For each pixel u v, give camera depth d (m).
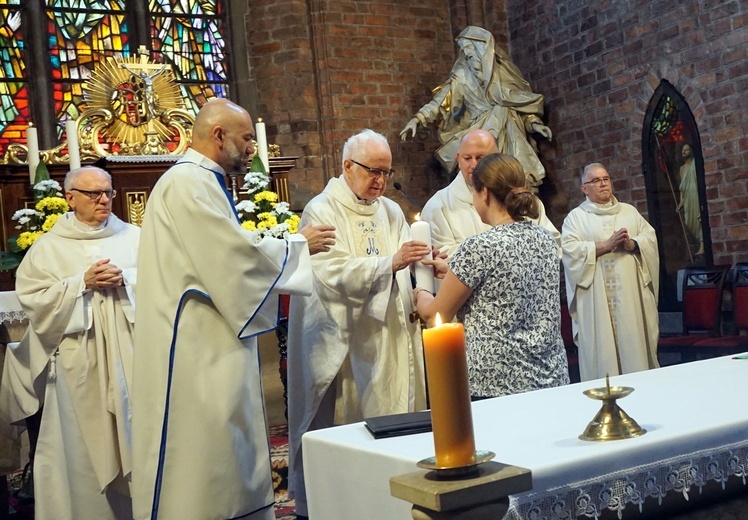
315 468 1.89
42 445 3.67
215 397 2.77
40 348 3.65
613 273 5.30
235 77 8.48
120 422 3.59
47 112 7.80
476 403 2.06
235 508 2.76
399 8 8.77
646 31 7.22
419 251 3.04
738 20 6.40
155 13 8.36
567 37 8.09
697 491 1.69
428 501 1.19
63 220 3.93
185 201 2.80
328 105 8.39
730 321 6.35
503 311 2.40
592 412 1.83
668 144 7.11
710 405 1.78
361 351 3.52
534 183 7.71
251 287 2.80
